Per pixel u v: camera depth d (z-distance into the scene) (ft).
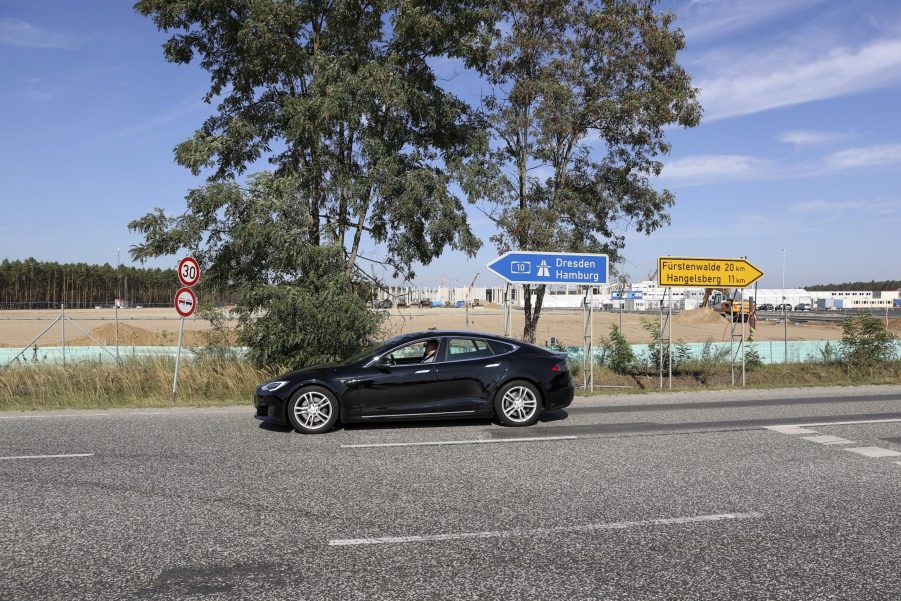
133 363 48.44
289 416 30.12
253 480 21.35
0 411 38.01
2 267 424.87
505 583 13.17
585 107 51.62
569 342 93.71
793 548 15.19
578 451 26.08
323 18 52.03
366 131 49.44
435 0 50.11
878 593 12.76
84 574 13.62
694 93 51.34
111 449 26.37
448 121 52.49
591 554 14.79
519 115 52.70
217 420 34.19
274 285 46.21
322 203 52.95
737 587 13.01
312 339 45.21
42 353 57.11
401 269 53.01
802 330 141.49
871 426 31.94
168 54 51.90
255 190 48.37
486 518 17.39
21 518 17.33
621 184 55.36
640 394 47.32
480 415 31.76
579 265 47.85
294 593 12.72
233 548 15.14
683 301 307.37
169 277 494.59
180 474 22.15
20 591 12.78
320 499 19.15
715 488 20.38
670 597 12.55
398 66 49.57
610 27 50.14
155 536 15.94
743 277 52.24
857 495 19.62
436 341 32.30
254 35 47.03
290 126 48.42
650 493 19.83
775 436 29.35
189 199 47.67
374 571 13.80
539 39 51.24
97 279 458.91
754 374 58.39
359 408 30.53
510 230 51.62
